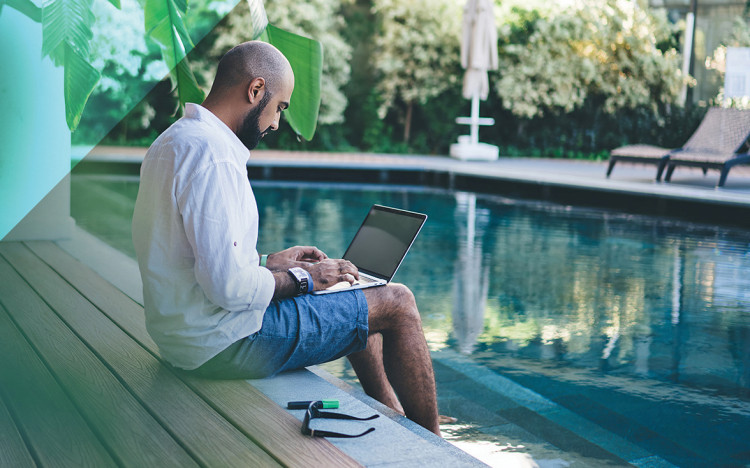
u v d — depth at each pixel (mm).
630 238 6461
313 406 1707
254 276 1745
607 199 8836
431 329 3596
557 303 4129
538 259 5445
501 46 14000
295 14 13391
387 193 9906
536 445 2293
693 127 12711
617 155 9359
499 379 2912
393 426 1660
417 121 14609
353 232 6477
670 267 5152
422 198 9406
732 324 3725
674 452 2250
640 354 3240
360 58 14422
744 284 4629
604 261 5367
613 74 13438
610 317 3842
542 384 2859
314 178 11484
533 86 13648
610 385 2859
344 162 11352
